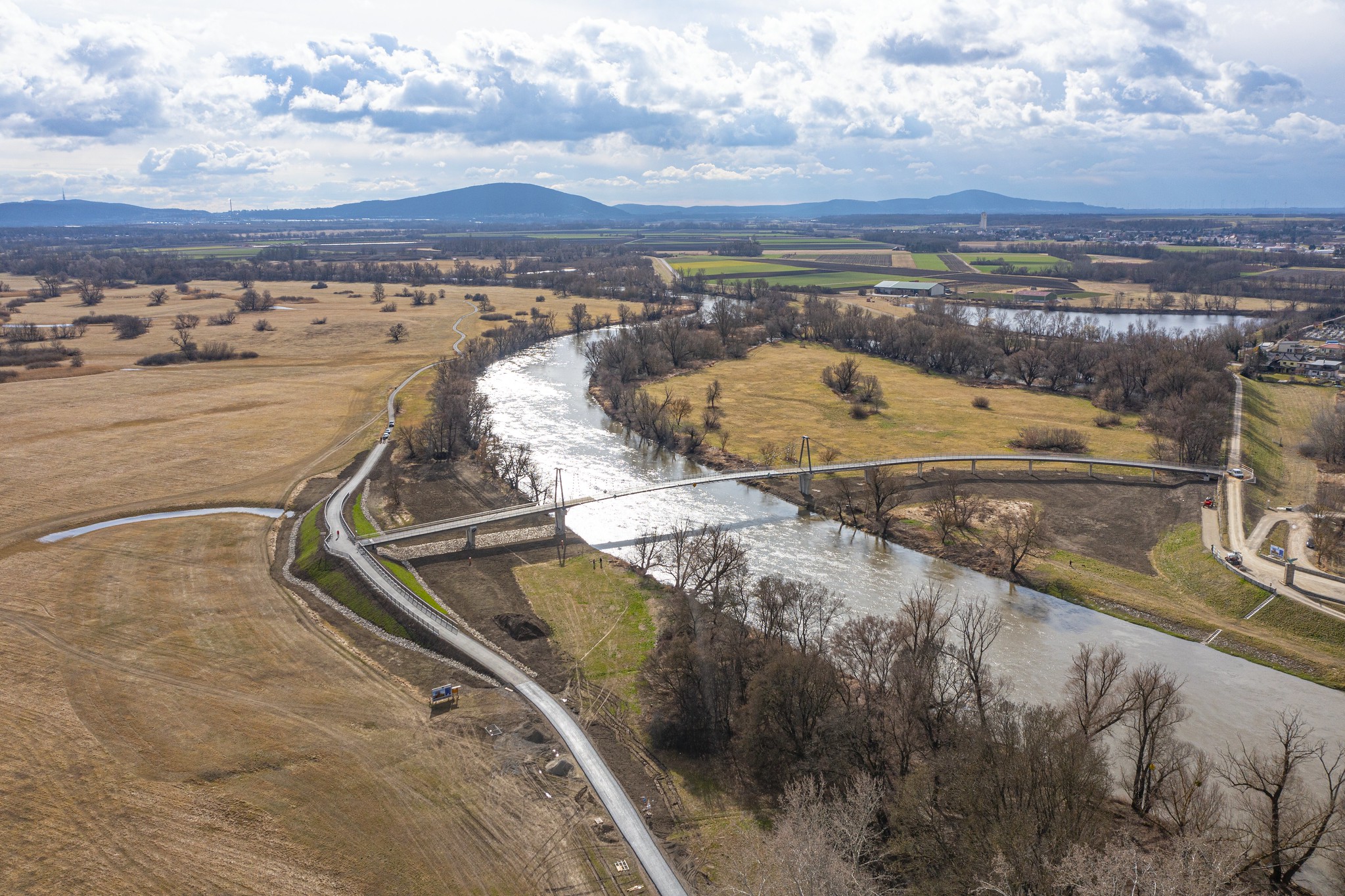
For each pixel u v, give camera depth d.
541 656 115.75
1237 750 96.06
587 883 75.75
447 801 85.56
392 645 118.31
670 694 101.56
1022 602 135.38
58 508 167.50
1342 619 121.50
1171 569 146.00
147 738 94.38
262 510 170.38
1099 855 63.06
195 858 77.00
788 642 108.56
